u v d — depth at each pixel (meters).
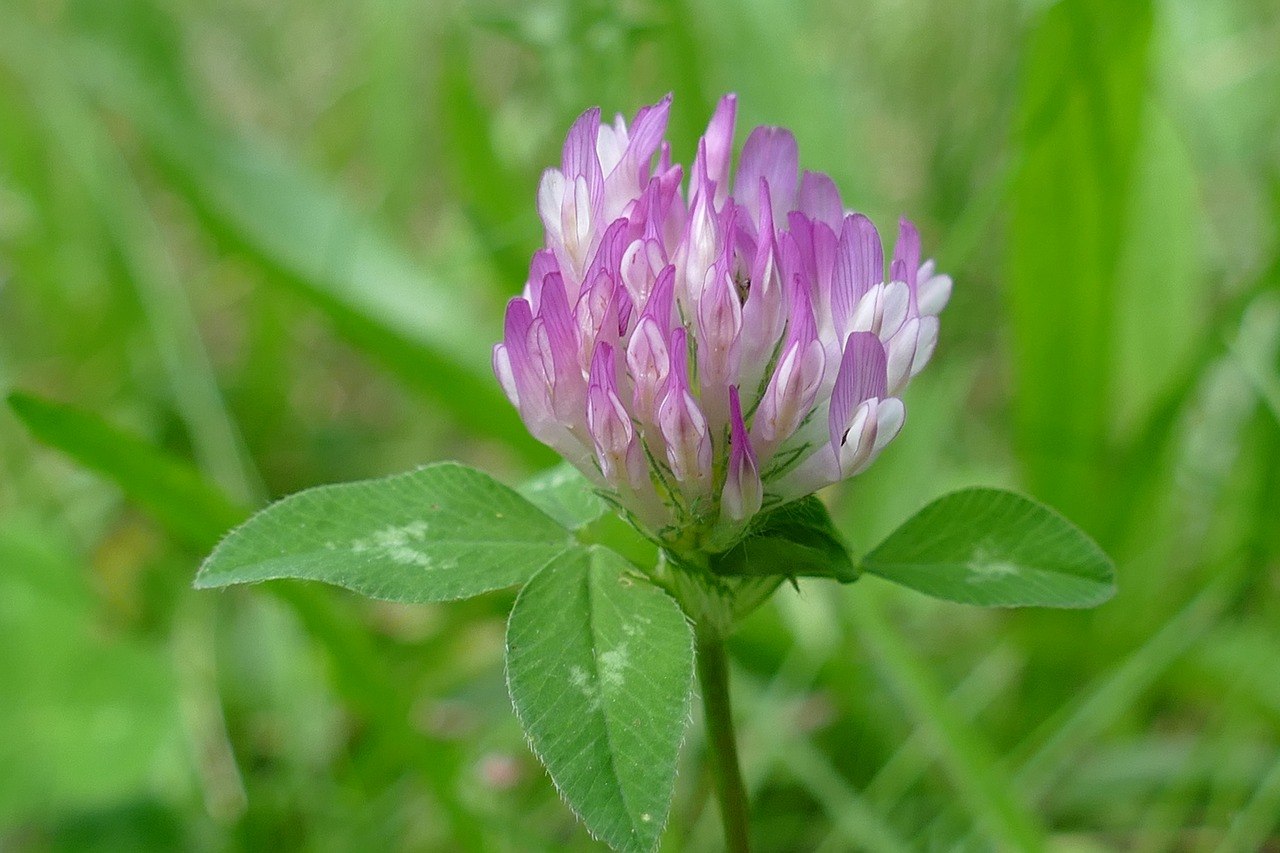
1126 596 0.24
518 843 0.21
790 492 0.17
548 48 0.24
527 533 0.17
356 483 0.17
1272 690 0.22
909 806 0.22
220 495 0.21
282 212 0.27
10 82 0.32
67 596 0.24
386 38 0.30
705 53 0.27
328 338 0.33
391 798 0.22
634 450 0.16
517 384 0.17
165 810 0.22
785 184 0.17
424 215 0.34
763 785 0.22
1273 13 0.31
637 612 0.16
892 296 0.17
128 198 0.30
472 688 0.24
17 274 0.32
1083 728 0.22
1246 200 0.29
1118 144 0.23
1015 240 0.24
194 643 0.24
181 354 0.27
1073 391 0.24
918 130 0.31
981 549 0.17
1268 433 0.23
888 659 0.21
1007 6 0.28
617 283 0.16
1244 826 0.21
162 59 0.29
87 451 0.21
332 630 0.21
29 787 0.22
